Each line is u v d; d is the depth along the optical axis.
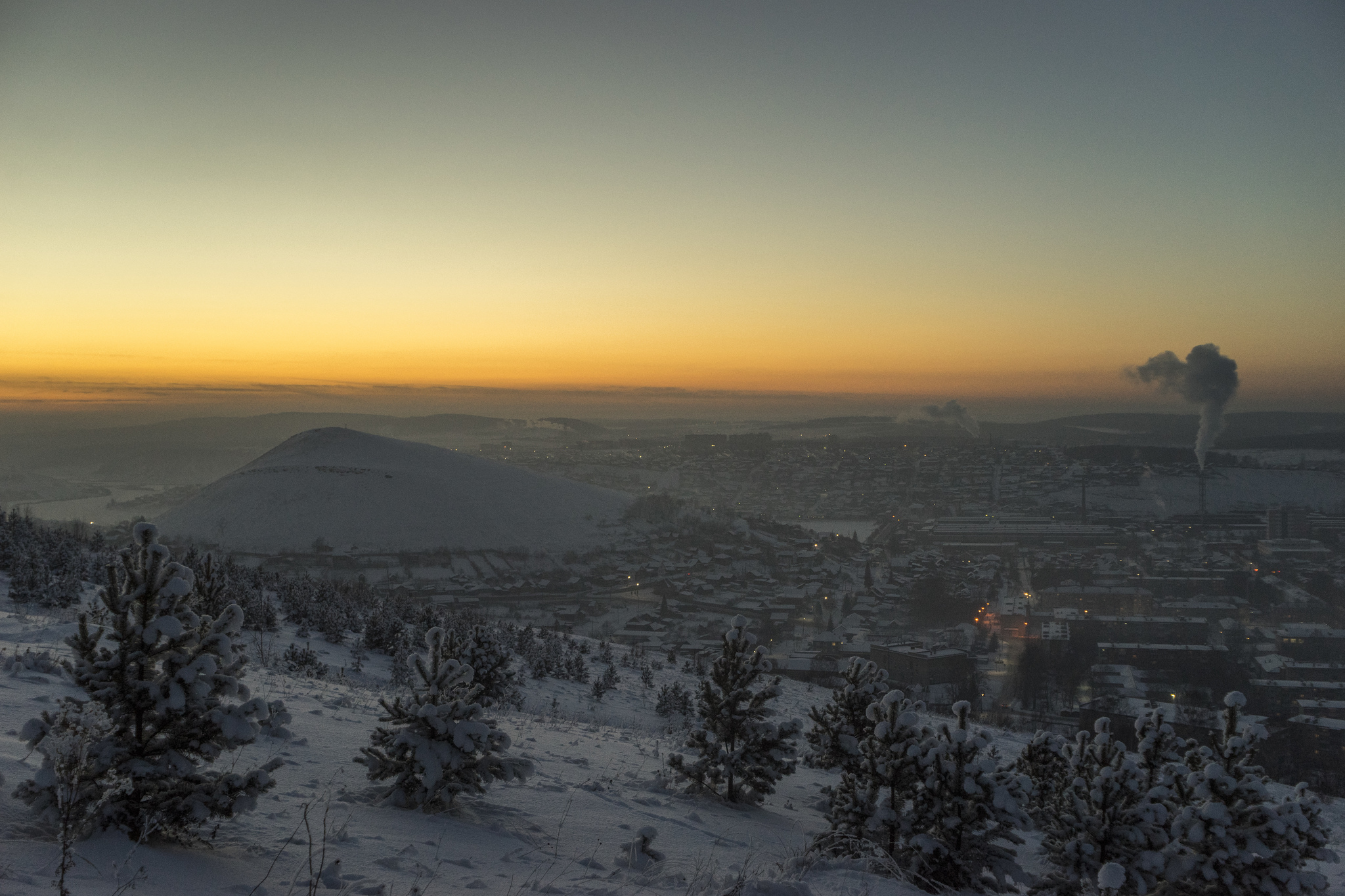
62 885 4.21
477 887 5.96
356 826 7.13
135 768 5.64
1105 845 8.64
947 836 8.82
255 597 33.59
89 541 44.59
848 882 7.52
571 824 8.75
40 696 9.56
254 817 6.89
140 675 6.00
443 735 8.39
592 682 42.12
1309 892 8.30
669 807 10.96
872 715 9.80
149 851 5.51
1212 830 8.49
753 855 8.89
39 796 5.45
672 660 61.91
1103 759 9.74
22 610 21.66
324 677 23.84
